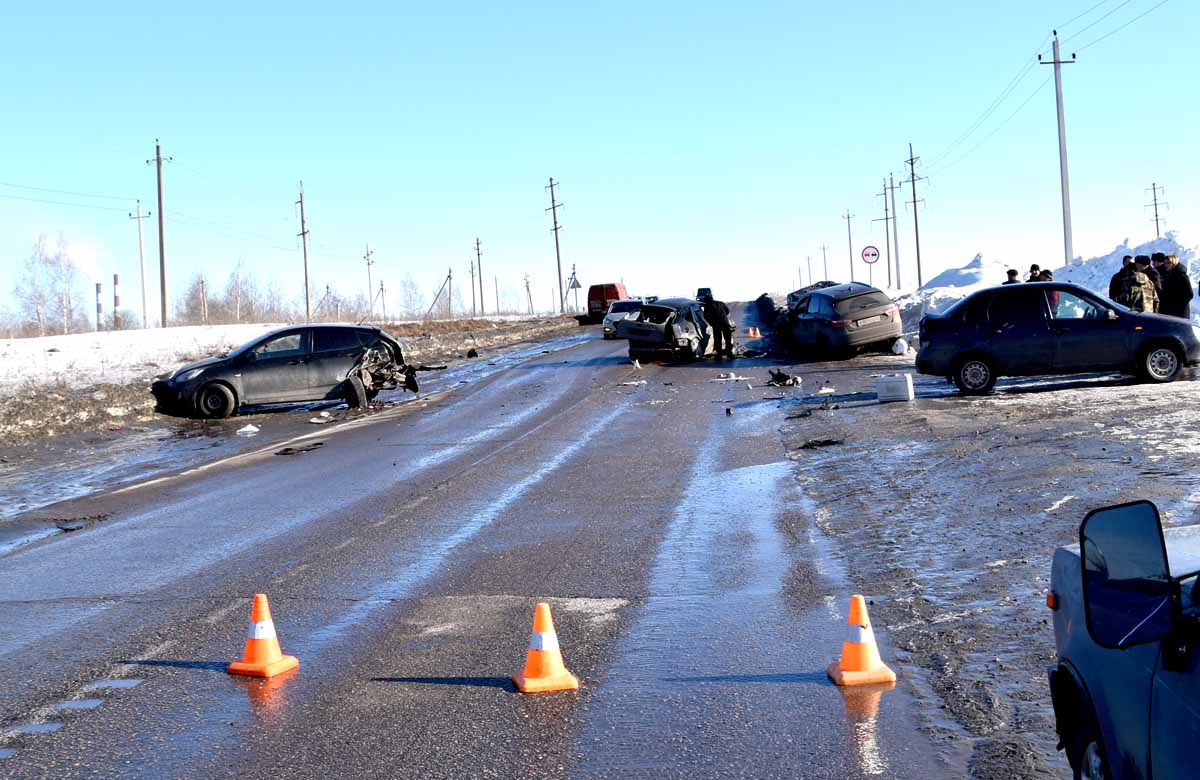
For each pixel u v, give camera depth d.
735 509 10.91
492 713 5.71
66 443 19.53
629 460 14.45
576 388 24.69
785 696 5.75
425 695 6.04
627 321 30.64
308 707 5.93
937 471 11.66
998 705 5.37
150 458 17.41
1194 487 9.28
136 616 7.96
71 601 8.49
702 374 26.42
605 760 5.04
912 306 40.84
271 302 101.00
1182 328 18.20
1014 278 23.84
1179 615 2.80
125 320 81.56
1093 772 3.63
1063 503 9.37
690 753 5.07
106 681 6.51
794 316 29.88
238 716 5.84
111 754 5.36
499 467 14.44
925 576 7.81
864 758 4.89
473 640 7.02
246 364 22.86
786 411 18.55
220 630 7.50
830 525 9.81
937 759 4.83
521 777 4.87
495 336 48.91
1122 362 18.34
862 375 23.80
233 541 10.52
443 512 11.52
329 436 18.94
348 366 23.34
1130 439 12.11
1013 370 18.56
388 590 8.41
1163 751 2.98
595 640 6.93
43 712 6.02
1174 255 20.25
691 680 6.09
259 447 17.97
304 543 10.27
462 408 22.17
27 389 24.53
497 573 8.79
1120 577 2.99
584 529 10.33
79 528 11.65
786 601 7.57
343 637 7.23
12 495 14.22
